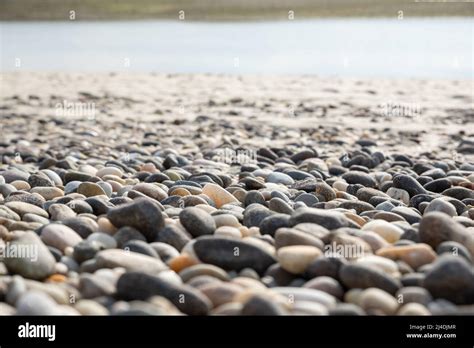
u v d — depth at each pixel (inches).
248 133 67.2
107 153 57.7
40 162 54.7
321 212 31.9
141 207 31.0
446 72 96.6
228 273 27.4
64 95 87.7
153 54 112.6
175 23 141.2
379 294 24.2
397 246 29.1
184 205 37.0
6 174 44.5
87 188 40.0
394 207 37.3
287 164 52.1
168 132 68.1
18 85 93.9
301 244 28.4
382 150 59.8
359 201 37.9
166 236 30.5
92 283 25.0
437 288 24.7
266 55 110.3
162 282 24.5
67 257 28.8
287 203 37.0
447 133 66.5
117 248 29.9
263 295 24.0
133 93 88.8
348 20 137.2
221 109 79.2
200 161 51.8
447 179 43.1
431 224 29.5
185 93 88.4
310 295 24.4
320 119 73.3
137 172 48.8
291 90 89.0
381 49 110.8
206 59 108.7
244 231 31.8
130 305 23.8
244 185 42.4
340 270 25.9
